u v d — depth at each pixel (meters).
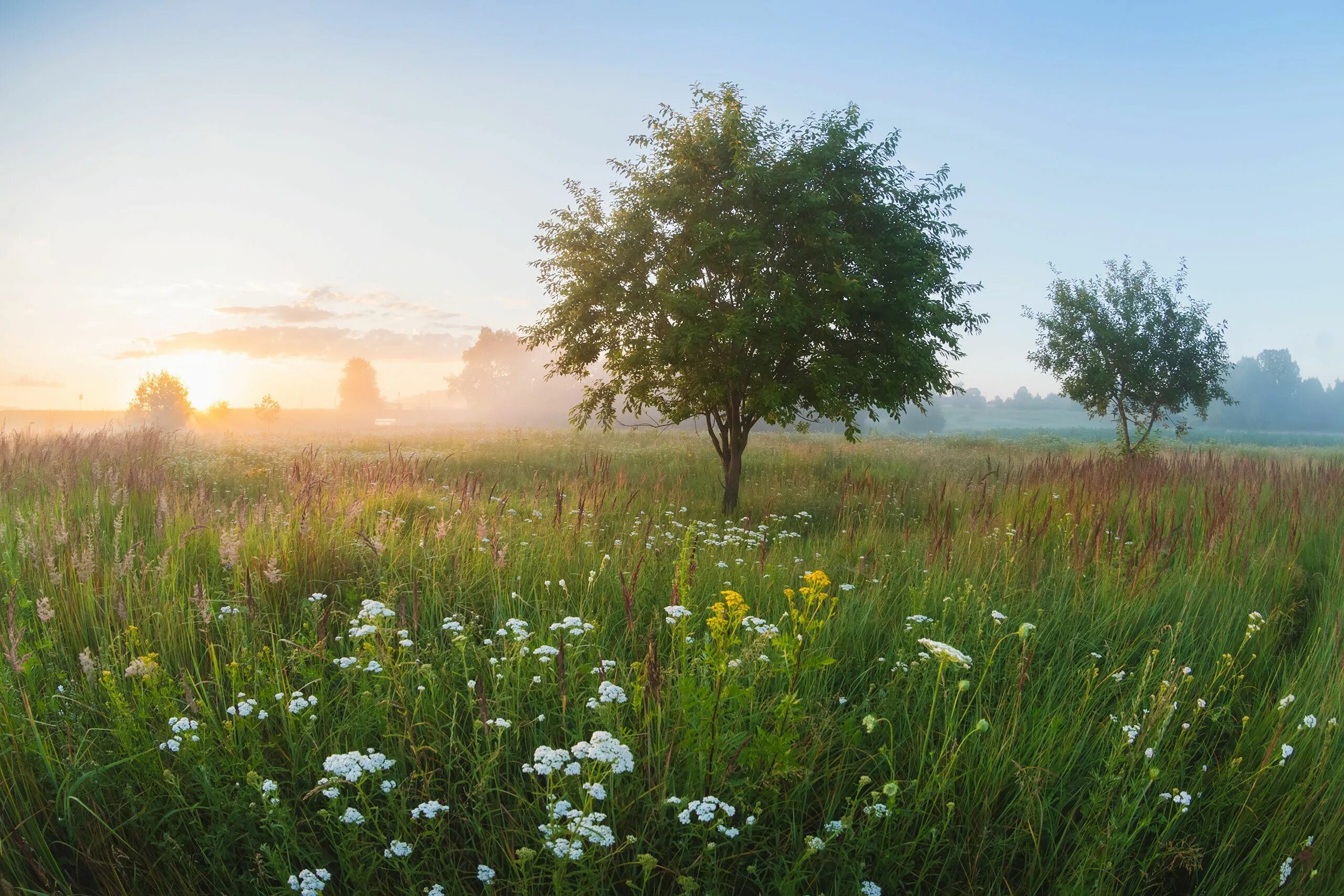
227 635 4.53
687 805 2.96
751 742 3.20
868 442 29.25
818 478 17.11
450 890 2.80
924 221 13.09
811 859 3.02
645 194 12.78
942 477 16.78
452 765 3.34
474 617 4.97
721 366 12.45
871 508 10.57
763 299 11.54
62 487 8.29
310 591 5.75
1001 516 8.96
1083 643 5.21
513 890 2.82
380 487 9.27
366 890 2.72
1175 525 7.73
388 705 3.50
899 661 4.28
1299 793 3.37
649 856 2.69
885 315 12.67
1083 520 8.19
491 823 2.99
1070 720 3.93
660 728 3.24
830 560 7.16
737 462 13.45
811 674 4.13
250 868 2.88
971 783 3.40
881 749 3.46
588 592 5.36
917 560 6.76
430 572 5.87
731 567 6.45
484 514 7.56
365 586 5.62
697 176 12.73
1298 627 6.04
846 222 12.80
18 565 5.57
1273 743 3.55
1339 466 15.65
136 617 4.63
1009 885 3.03
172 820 3.05
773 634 3.58
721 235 11.76
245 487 11.55
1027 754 3.57
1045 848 3.26
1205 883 3.11
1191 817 3.39
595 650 4.31
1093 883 2.98
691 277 12.31
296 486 8.70
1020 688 3.71
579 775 3.19
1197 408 22.58
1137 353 21.61
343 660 3.65
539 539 6.99
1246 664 5.02
